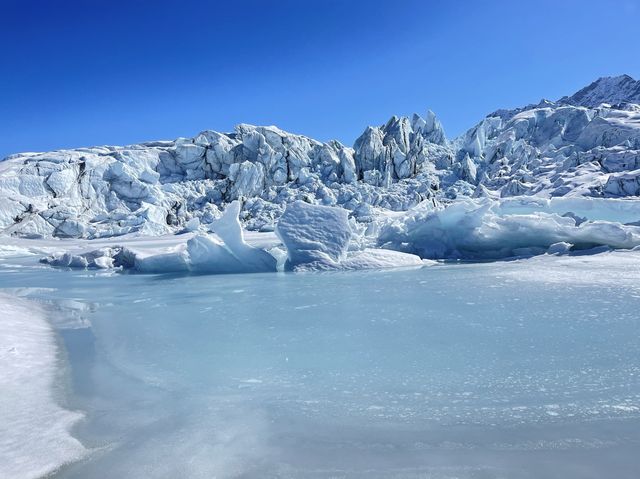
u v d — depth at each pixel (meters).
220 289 10.19
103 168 38.34
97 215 35.59
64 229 32.69
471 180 41.06
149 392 3.94
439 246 15.16
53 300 9.52
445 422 3.17
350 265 12.99
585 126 40.03
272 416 3.36
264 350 5.05
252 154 43.00
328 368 4.35
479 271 11.12
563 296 7.27
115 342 5.74
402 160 42.59
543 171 35.56
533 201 17.34
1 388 4.04
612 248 12.76
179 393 3.88
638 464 2.57
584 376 3.87
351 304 7.54
